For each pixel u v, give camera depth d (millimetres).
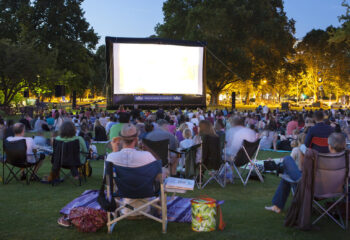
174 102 22344
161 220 3996
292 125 13125
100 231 4059
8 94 35594
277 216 4703
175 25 43000
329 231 4129
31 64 32156
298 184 4215
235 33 42094
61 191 5953
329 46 61688
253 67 45062
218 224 4324
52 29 40531
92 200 5145
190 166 6500
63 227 4176
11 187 6238
